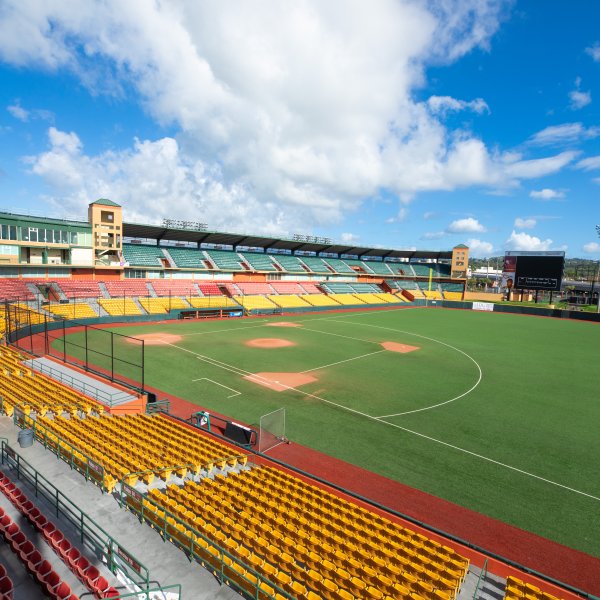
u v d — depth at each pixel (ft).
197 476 54.90
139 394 82.58
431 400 96.43
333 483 58.70
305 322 222.89
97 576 33.17
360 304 309.63
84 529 39.29
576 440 76.28
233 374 112.37
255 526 42.75
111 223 220.84
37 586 32.27
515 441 75.15
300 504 48.44
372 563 38.17
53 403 73.15
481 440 75.10
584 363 140.26
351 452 68.69
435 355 146.30
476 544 46.91
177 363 121.49
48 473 49.49
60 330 165.07
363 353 145.89
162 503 44.57
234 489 50.90
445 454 69.10
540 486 59.98
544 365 135.95
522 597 35.06
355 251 382.83
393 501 54.95
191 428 73.97
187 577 34.40
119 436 63.31
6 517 39.91
